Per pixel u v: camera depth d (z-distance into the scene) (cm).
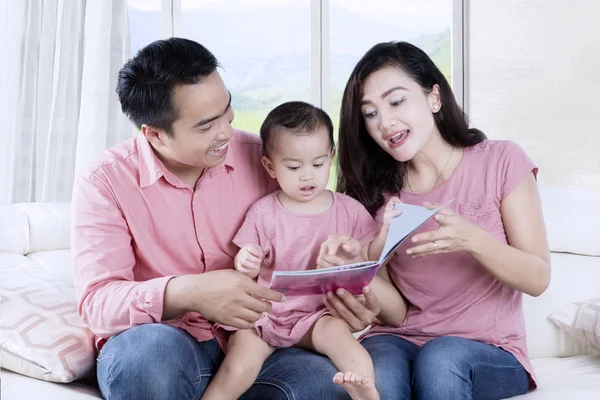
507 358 147
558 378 163
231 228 158
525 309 184
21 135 288
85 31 300
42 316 150
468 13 404
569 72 393
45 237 204
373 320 161
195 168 153
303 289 138
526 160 155
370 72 156
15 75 286
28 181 290
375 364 144
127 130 308
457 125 160
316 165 155
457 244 139
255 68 469
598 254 196
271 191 166
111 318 136
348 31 454
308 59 467
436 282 154
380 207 166
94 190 147
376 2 452
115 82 304
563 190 209
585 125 393
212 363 149
